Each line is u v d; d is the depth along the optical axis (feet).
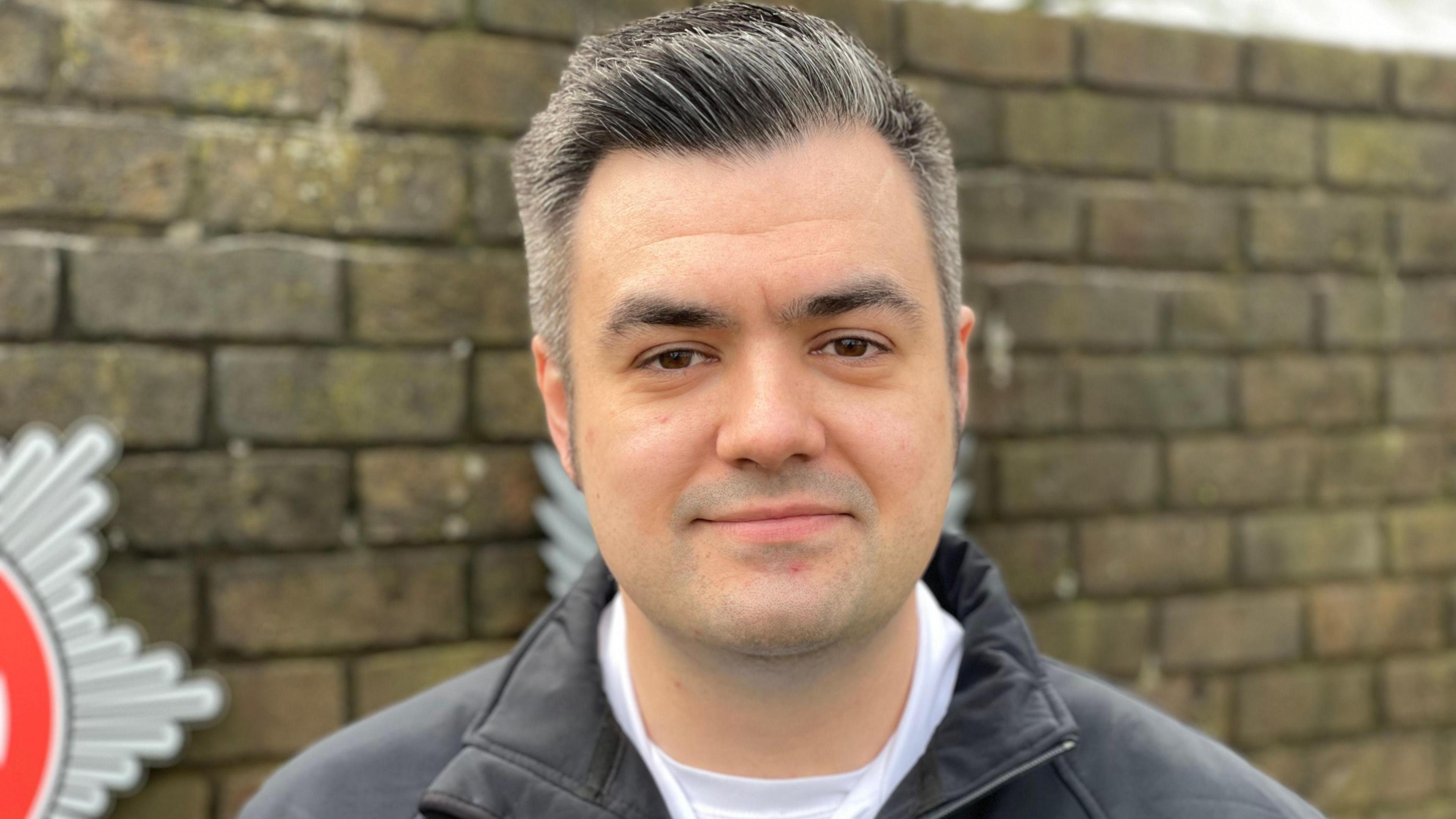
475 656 5.54
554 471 5.60
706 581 2.48
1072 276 6.36
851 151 2.54
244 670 5.22
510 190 5.58
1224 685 6.65
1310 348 6.84
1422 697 7.04
